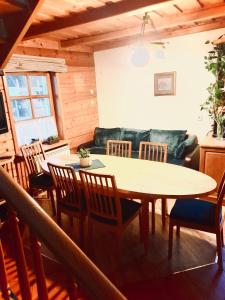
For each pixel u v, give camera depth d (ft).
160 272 7.28
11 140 12.03
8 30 6.99
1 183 2.56
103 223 7.60
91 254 8.14
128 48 16.01
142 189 7.15
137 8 8.30
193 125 15.17
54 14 9.41
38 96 13.89
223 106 11.55
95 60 17.44
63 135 15.37
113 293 1.99
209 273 7.12
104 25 11.69
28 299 3.08
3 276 3.31
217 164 10.77
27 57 12.32
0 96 11.07
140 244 8.63
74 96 15.98
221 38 11.52
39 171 12.00
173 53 14.70
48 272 7.02
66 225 10.16
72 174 7.72
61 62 14.48
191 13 10.72
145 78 15.98
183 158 13.33
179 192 6.83
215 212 6.92
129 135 15.90
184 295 6.46
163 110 15.93
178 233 8.87
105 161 10.02
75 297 2.50
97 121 18.43
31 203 2.46
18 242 2.86
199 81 14.34
